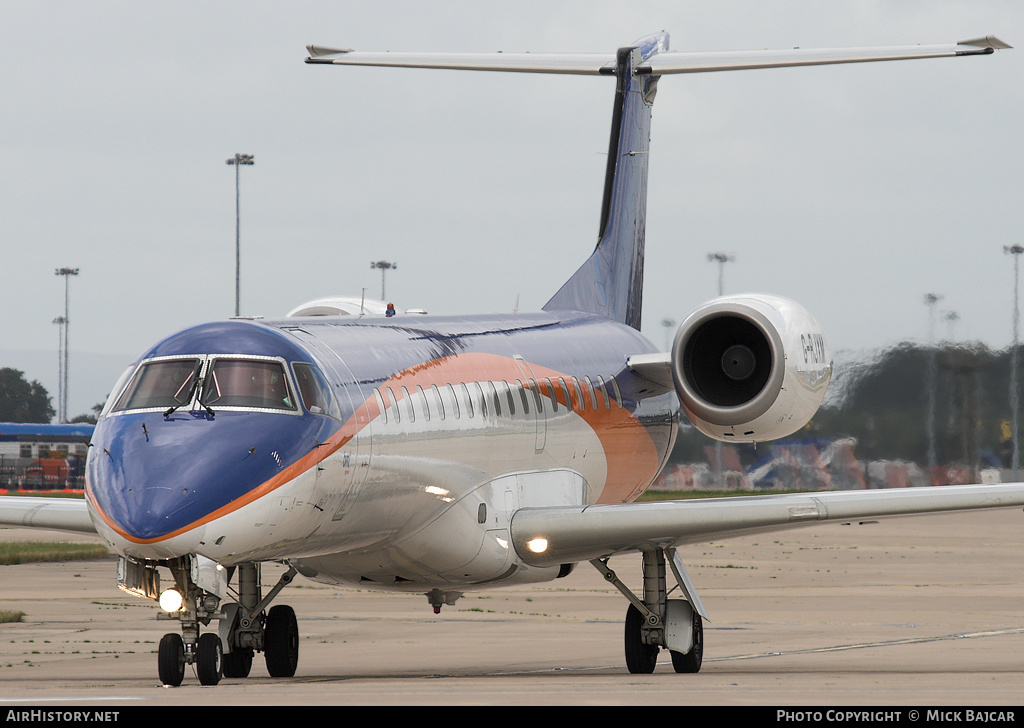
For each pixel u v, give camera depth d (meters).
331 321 55.66
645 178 86.56
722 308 64.62
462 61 77.50
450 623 83.94
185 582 46.53
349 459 49.62
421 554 57.50
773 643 71.19
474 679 52.03
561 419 66.75
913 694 44.59
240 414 46.97
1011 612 87.94
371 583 61.12
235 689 46.44
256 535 45.66
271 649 57.12
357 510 51.19
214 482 44.59
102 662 61.25
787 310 65.06
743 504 57.72
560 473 67.00
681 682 49.81
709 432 65.94
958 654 64.50
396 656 65.44
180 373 48.31
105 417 47.75
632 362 74.69
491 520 59.97
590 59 81.56
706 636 74.94
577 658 64.31
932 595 100.00
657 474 80.50
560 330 72.06
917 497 57.62
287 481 46.50
